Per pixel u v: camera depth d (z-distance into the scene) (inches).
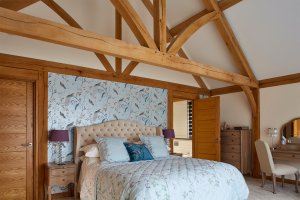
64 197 174.9
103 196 123.7
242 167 243.1
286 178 217.6
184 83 266.8
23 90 169.6
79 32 115.3
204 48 246.2
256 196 174.7
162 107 241.8
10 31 96.9
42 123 171.0
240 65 231.0
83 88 192.5
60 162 172.2
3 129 160.9
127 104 216.7
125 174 119.1
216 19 202.4
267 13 186.9
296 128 215.2
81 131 182.5
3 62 158.6
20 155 165.8
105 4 201.8
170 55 154.3
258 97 244.7
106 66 205.6
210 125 253.9
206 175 126.2
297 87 215.8
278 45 203.9
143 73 231.3
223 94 284.0
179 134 340.5
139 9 217.6
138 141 206.5
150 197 101.7
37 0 165.6
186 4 215.6
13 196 161.5
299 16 176.7
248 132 253.0
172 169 128.6
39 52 174.1
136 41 220.1
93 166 150.3
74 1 187.5
